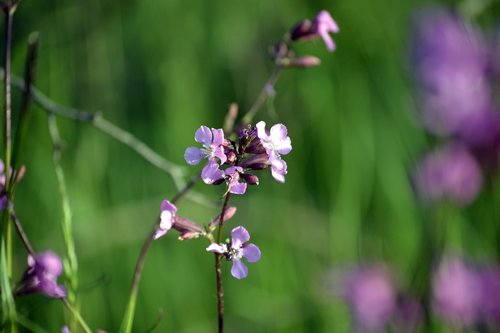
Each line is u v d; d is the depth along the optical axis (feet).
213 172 2.13
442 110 2.83
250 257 2.16
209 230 2.22
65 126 3.62
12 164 2.40
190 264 3.52
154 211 3.61
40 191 3.44
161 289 3.42
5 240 2.32
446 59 2.83
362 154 3.64
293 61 2.66
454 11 2.94
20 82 2.77
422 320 2.80
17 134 2.41
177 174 2.80
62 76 3.76
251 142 2.16
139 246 3.50
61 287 2.33
